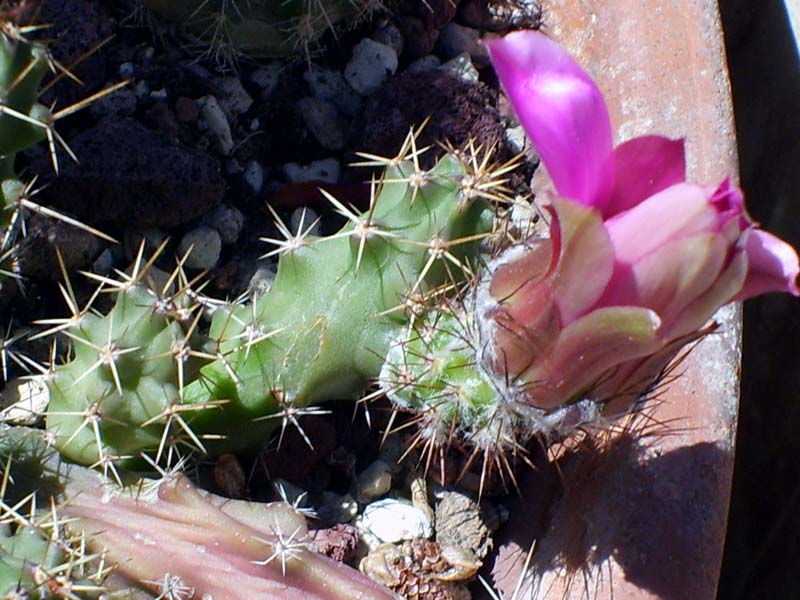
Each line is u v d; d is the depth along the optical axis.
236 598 0.28
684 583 0.29
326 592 0.28
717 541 0.30
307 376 0.30
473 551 0.32
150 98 0.34
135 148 0.32
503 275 0.27
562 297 0.26
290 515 0.29
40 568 0.26
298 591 0.28
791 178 0.42
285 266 0.30
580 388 0.27
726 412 0.31
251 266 0.34
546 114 0.25
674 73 0.34
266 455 0.32
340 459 0.32
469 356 0.28
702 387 0.31
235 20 0.34
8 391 0.31
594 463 0.31
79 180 0.32
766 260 0.25
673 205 0.25
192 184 0.33
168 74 0.35
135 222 0.33
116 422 0.28
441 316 0.29
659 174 0.26
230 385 0.30
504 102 0.37
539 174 0.36
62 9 0.33
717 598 0.41
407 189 0.29
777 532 0.42
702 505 0.30
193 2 0.34
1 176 0.28
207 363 0.29
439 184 0.29
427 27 0.37
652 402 0.31
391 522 0.32
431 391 0.29
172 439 0.29
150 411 0.28
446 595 0.31
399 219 0.29
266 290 0.34
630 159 0.26
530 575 0.31
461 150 0.33
